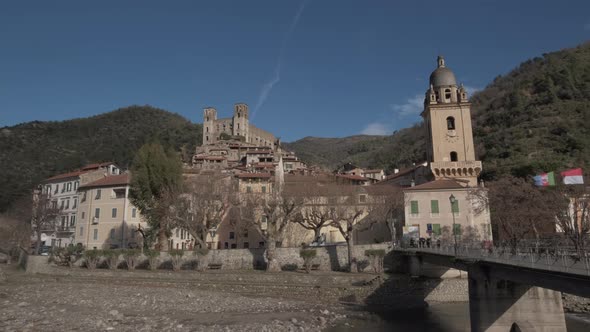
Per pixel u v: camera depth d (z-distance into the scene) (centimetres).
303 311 3878
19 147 16338
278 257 5894
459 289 4862
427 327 3431
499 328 2792
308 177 7962
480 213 6056
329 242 7531
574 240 3347
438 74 7931
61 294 4462
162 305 3931
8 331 2727
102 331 2791
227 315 3597
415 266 5238
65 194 9125
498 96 15288
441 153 7444
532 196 5531
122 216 7844
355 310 4106
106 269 6012
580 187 4928
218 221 6334
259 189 8750
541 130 10562
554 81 12950
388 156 18088
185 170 8894
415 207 6219
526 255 2297
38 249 7688
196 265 5847
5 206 11538
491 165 9456
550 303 2812
